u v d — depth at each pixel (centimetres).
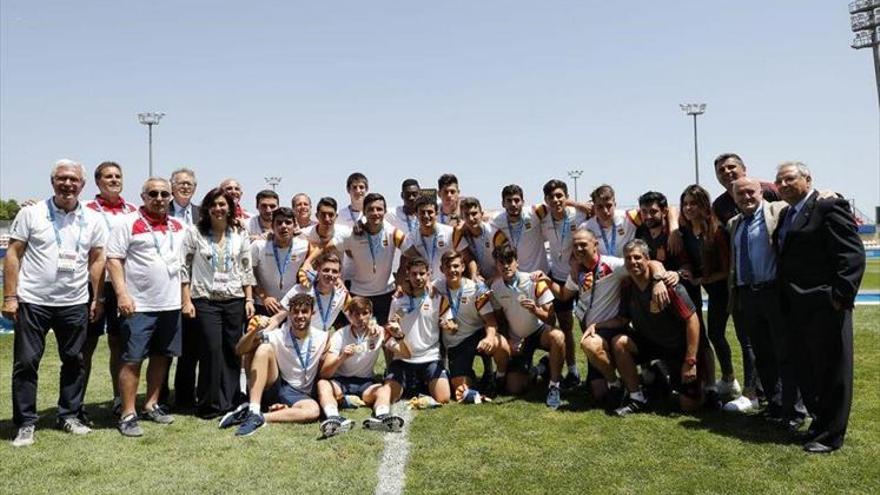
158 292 556
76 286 535
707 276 599
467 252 712
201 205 595
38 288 519
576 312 636
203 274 586
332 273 618
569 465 450
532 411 591
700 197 582
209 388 588
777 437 502
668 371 603
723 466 443
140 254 551
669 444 491
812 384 483
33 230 519
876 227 4159
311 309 595
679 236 614
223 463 463
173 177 641
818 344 468
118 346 612
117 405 610
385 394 594
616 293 614
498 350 644
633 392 584
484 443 500
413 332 641
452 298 645
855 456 455
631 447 486
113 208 573
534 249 727
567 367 701
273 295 655
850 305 450
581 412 586
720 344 620
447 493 404
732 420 550
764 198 591
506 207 697
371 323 623
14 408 522
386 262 708
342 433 532
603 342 590
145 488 418
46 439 524
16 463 466
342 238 702
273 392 596
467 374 643
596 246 620
